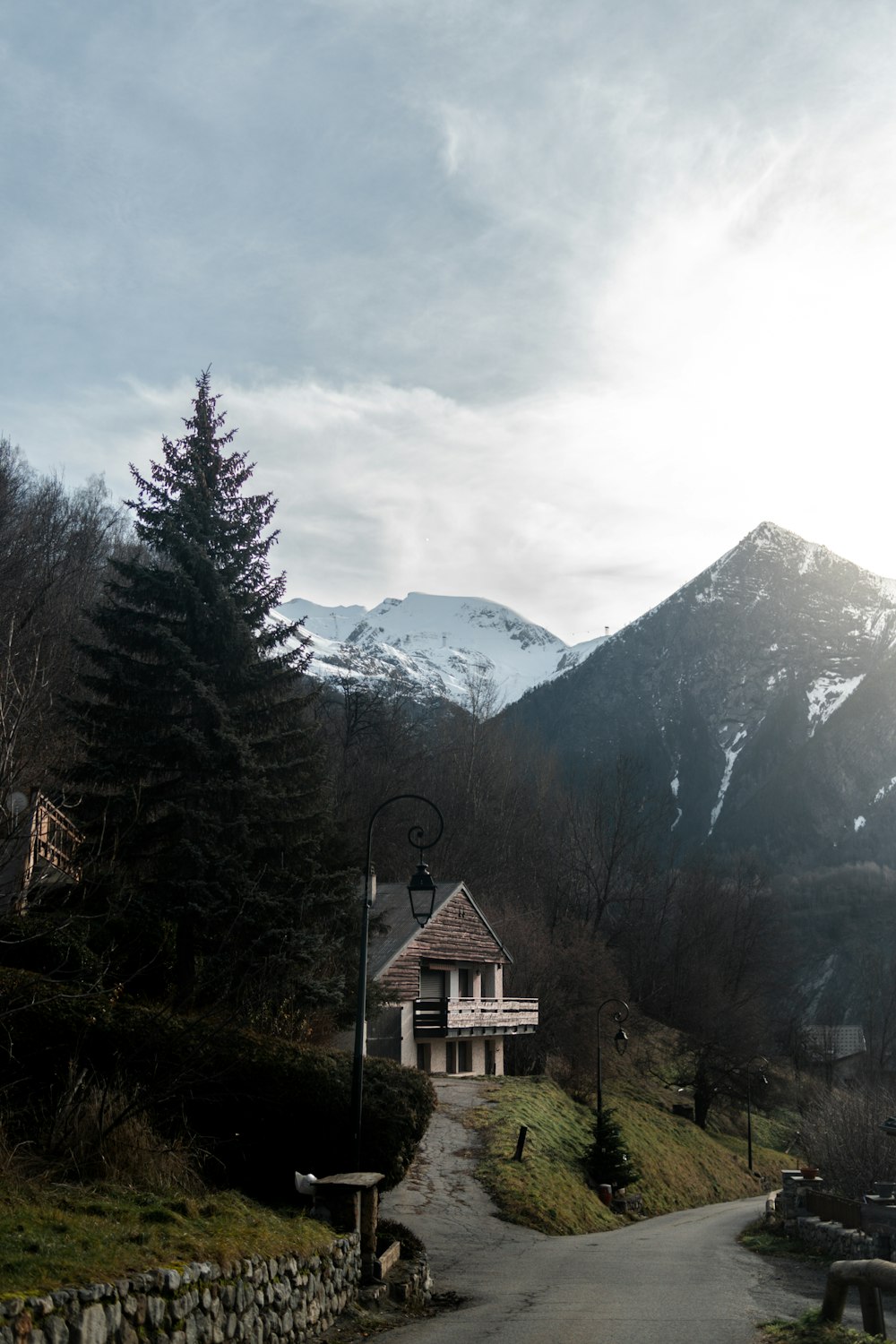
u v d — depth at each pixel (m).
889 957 106.94
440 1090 39.50
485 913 56.69
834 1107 30.33
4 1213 8.42
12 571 36.91
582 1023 56.16
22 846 12.92
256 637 24.08
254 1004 17.83
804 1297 15.59
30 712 12.65
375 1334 11.38
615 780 78.75
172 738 21.69
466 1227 24.69
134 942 19.36
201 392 24.69
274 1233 10.85
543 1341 10.86
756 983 80.00
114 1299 7.18
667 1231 28.39
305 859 23.31
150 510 23.86
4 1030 13.08
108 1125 11.65
